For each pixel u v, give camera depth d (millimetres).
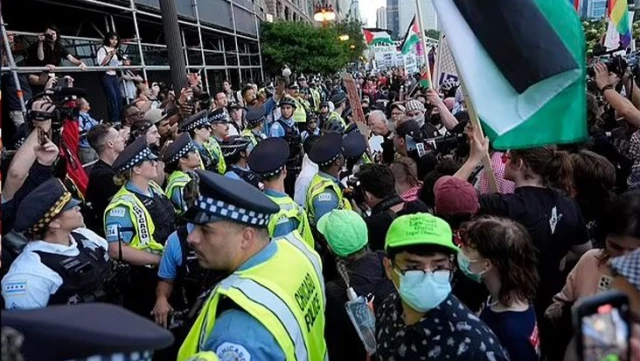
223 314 1645
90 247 2895
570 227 2586
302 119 10125
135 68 8555
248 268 1795
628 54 6316
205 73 13266
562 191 2803
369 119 7074
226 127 6516
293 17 41000
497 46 2637
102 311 830
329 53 23375
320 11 24641
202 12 13391
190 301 3027
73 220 2660
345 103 11914
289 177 6883
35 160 3035
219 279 1976
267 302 1642
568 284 2273
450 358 1547
